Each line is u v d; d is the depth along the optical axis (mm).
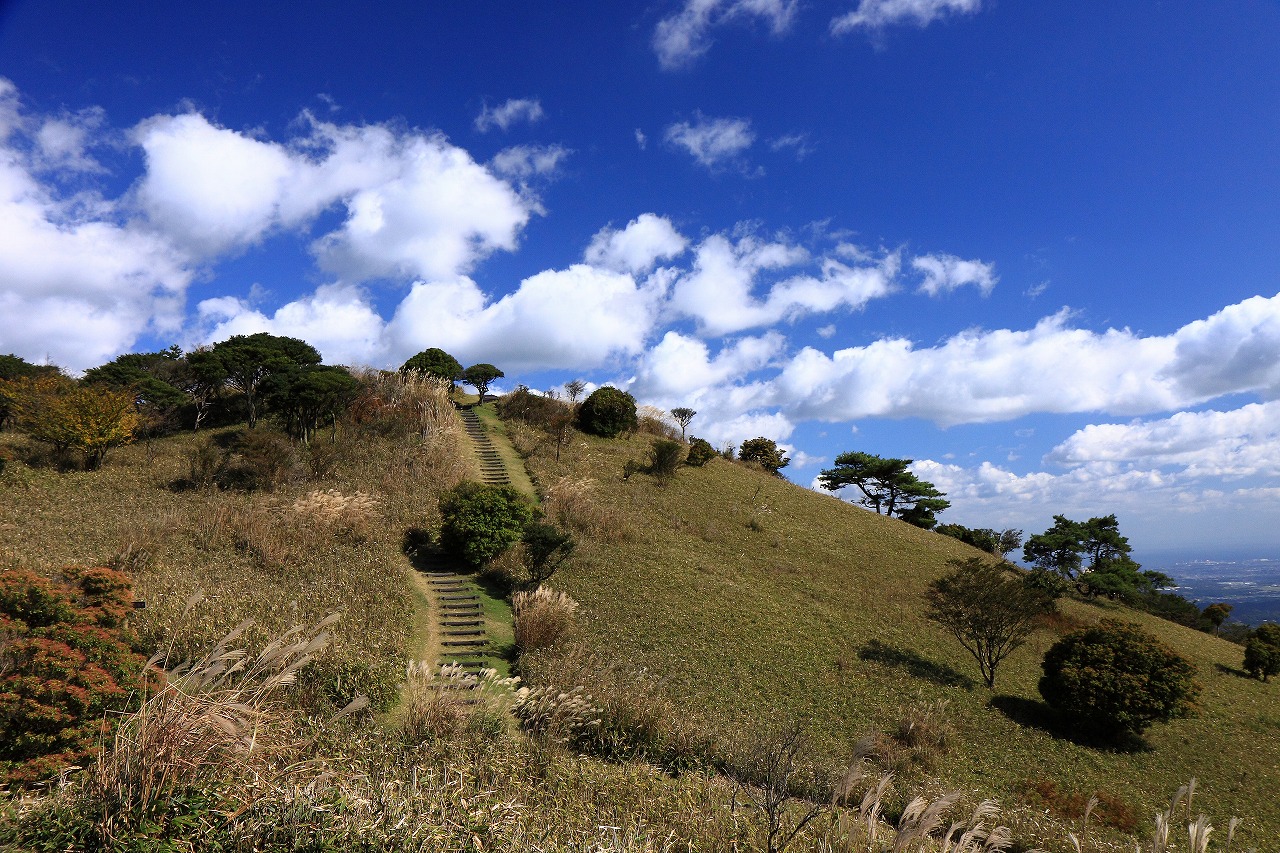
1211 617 30969
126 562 12836
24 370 30625
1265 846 9727
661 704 10031
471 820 4449
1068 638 14805
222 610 10672
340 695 8414
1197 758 13305
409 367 36406
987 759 11789
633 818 5867
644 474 28891
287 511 16953
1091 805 5039
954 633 16938
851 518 32031
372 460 23156
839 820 5703
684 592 17328
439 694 8344
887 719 12750
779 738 9531
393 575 14875
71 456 21641
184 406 29359
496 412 36750
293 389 24438
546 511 21234
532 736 8383
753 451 42906
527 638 12383
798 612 18016
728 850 5477
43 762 5328
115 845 3523
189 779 4113
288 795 4047
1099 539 33375
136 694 6219
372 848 3818
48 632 6805
